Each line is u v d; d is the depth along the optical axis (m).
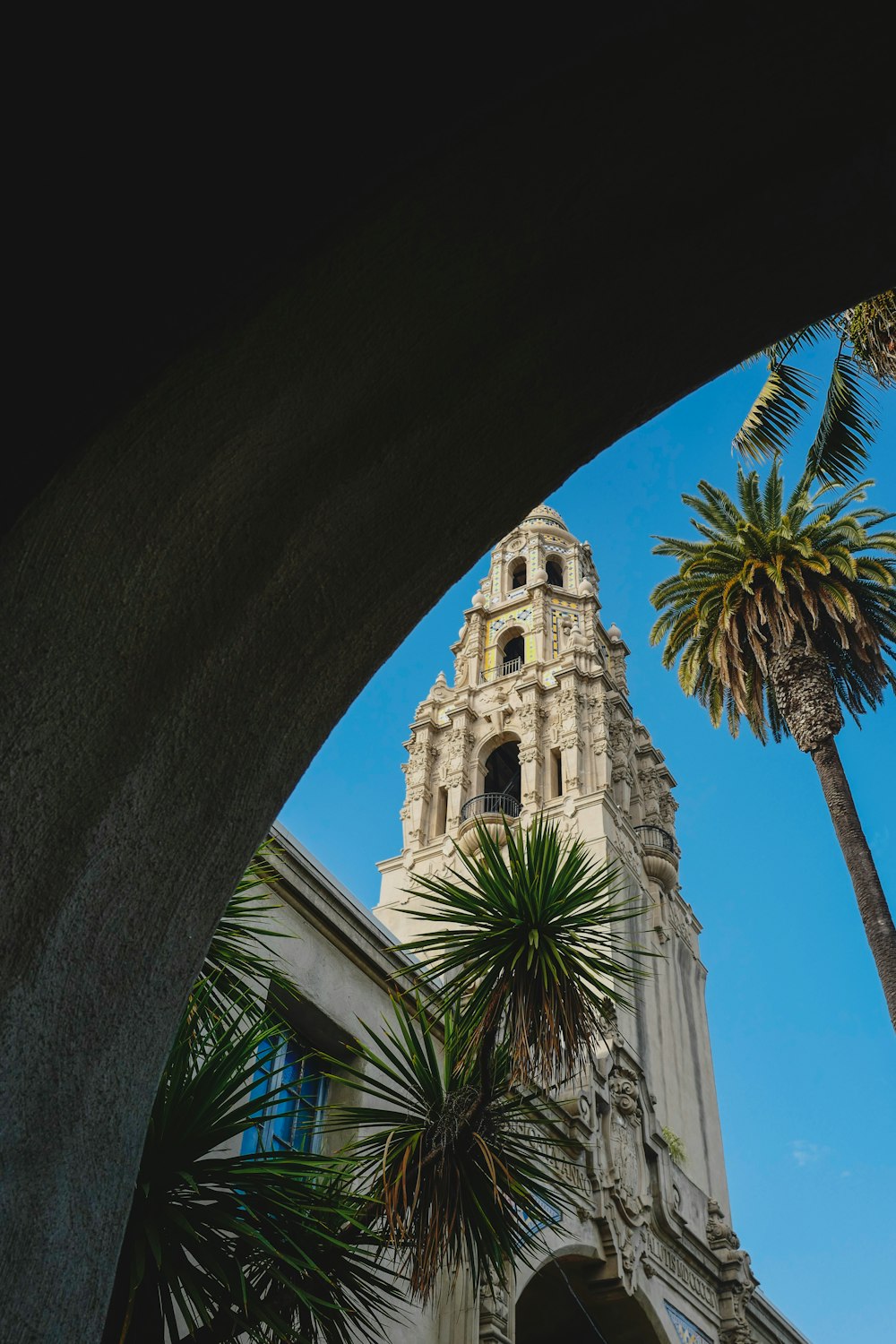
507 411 3.97
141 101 3.33
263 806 3.90
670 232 3.79
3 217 3.32
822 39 3.39
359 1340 13.96
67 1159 3.21
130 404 3.21
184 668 3.58
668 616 30.94
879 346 18.84
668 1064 36.75
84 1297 3.20
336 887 16.44
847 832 23.88
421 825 42.22
